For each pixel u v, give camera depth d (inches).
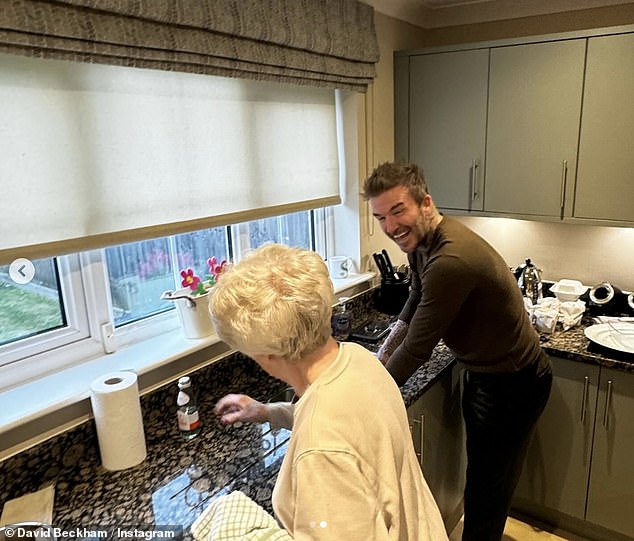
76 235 56.8
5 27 43.6
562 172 88.7
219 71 64.5
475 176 97.8
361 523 33.6
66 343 62.4
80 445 55.7
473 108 95.3
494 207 97.0
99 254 64.4
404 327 74.0
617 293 93.7
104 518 46.6
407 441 40.8
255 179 78.8
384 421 37.6
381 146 102.9
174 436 60.3
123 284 68.9
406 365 63.2
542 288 105.4
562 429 84.5
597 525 85.8
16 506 48.4
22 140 51.3
